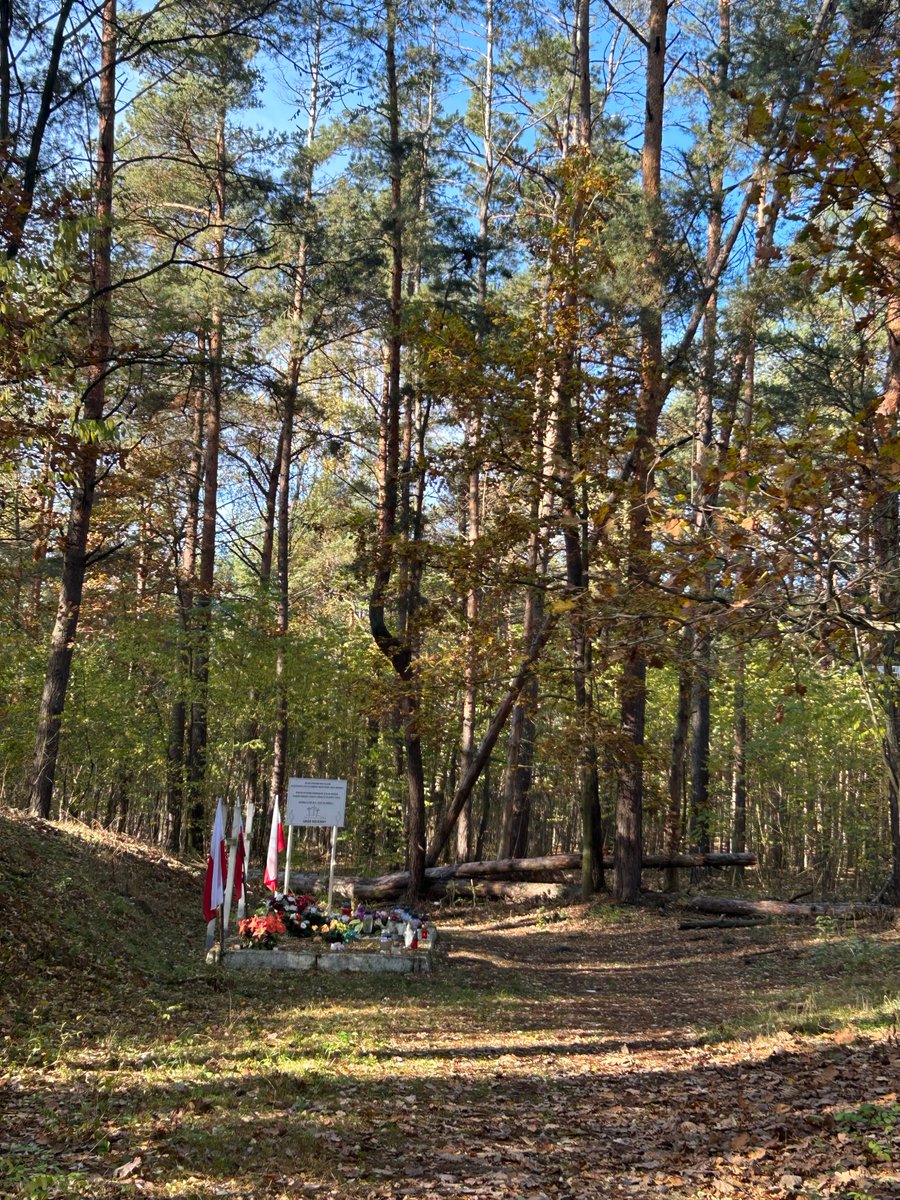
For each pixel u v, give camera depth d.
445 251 23.58
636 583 6.30
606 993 12.88
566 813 39.22
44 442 10.94
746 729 30.42
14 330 9.95
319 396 32.06
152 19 16.73
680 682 17.03
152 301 20.77
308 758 33.59
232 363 17.45
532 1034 9.73
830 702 23.34
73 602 17.84
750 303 18.36
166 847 22.59
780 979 13.07
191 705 24.05
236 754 29.53
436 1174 5.39
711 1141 5.95
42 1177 4.78
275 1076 7.30
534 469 16.06
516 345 17.83
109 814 26.67
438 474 17.36
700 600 5.87
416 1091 7.17
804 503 5.21
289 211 18.22
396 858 29.67
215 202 25.39
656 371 17.42
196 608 22.98
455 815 22.19
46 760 17.45
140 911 14.42
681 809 26.22
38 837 14.91
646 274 17.58
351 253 22.91
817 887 26.59
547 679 19.38
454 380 16.55
